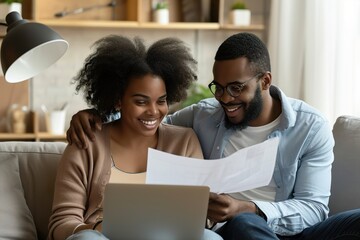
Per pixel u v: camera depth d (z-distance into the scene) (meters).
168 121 2.58
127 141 2.33
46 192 2.43
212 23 4.57
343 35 3.95
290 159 2.35
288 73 4.34
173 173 1.99
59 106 4.55
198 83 4.81
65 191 2.22
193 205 1.90
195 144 2.40
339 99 3.97
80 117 2.29
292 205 2.26
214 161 2.02
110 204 1.88
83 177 2.25
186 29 4.76
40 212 2.42
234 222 2.08
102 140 2.31
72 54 4.55
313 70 4.14
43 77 4.52
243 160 2.05
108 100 2.33
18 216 2.31
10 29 2.05
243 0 4.85
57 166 2.46
